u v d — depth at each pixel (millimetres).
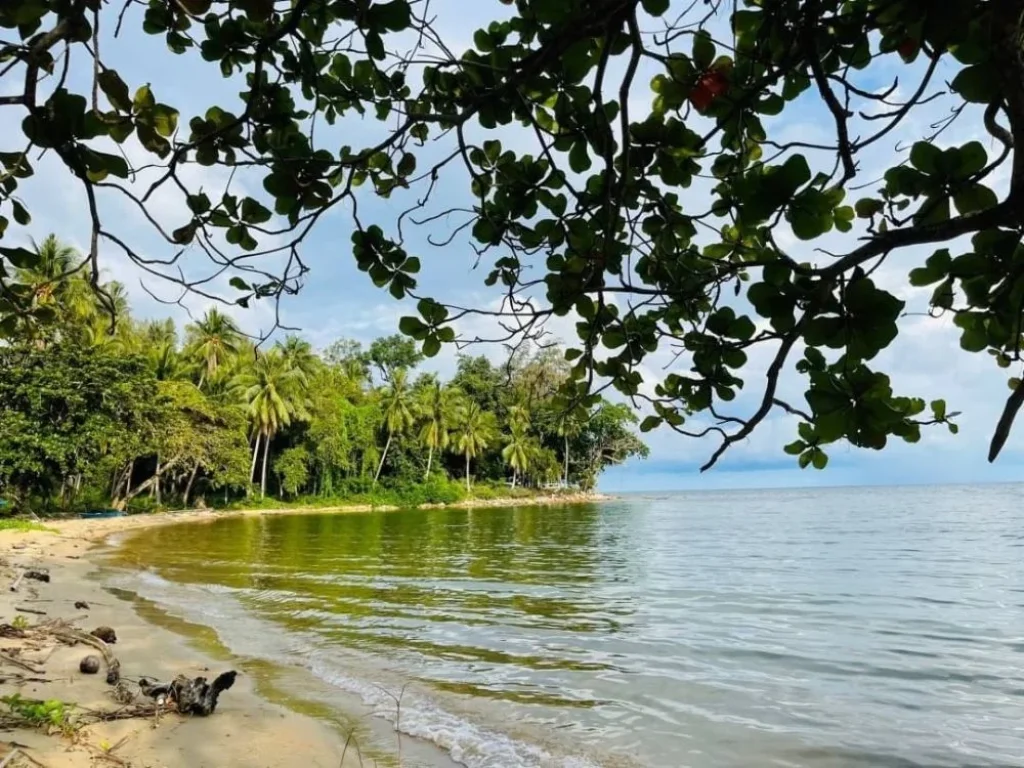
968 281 1247
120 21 1339
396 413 52938
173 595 12742
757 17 1480
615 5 1366
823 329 1111
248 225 1717
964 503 60438
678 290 1575
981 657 8711
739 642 9492
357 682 7305
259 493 46656
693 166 1693
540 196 1785
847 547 23016
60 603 10469
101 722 5160
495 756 5391
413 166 1949
